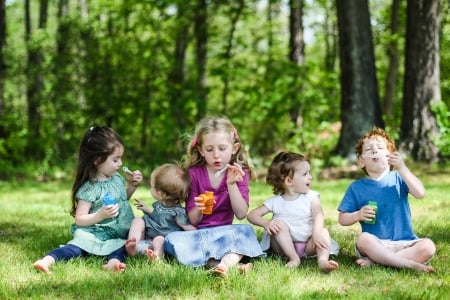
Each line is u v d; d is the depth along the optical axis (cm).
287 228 475
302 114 1525
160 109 1563
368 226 474
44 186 1284
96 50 1578
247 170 503
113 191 497
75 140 1582
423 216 676
